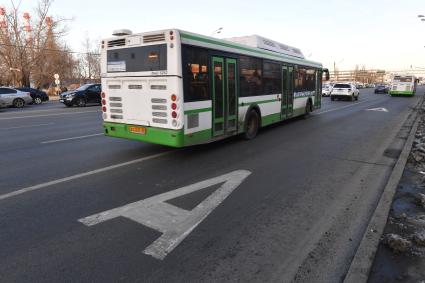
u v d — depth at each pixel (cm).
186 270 325
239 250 362
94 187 556
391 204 488
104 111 831
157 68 712
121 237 387
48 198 506
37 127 1273
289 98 1294
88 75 7256
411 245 371
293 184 580
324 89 4294
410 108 2195
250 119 1002
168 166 688
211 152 824
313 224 427
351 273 315
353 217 448
